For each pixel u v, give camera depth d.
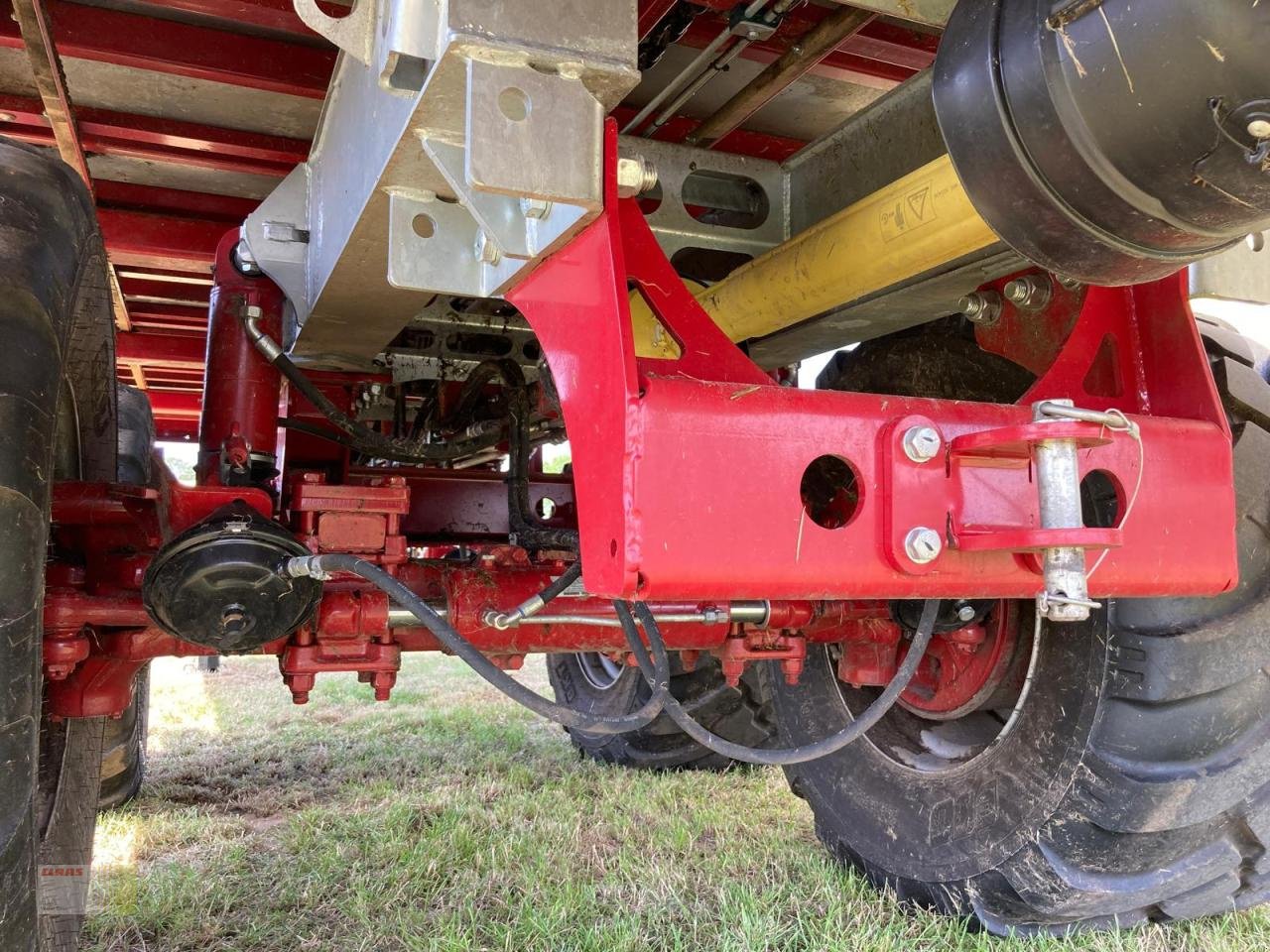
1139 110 0.93
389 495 1.88
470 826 2.68
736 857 2.47
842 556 1.18
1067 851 1.75
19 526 1.18
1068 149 1.00
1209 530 1.36
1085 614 1.11
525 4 1.02
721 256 2.57
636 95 2.37
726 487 1.12
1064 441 1.12
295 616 1.63
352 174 1.55
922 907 2.08
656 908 2.12
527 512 2.39
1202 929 1.94
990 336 1.90
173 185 2.96
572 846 2.57
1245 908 1.97
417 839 2.61
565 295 1.23
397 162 1.27
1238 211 1.00
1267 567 1.66
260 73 2.17
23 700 1.17
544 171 1.04
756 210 2.44
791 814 2.89
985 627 2.05
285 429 2.90
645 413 1.09
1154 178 0.97
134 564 1.68
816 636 2.12
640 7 1.94
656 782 3.30
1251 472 1.67
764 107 2.47
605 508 1.13
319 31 1.15
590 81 1.07
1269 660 1.64
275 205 2.12
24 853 1.15
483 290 1.42
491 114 1.01
